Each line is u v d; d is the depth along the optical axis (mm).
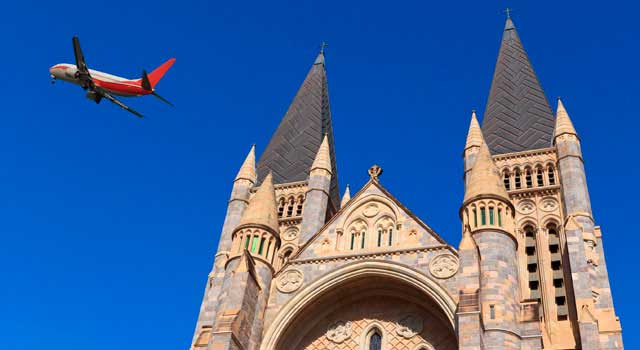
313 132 101000
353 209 61531
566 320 64375
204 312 69000
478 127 86688
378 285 56188
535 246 72562
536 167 80500
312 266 57500
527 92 94938
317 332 56688
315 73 116875
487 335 48250
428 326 53938
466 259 51312
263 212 61531
